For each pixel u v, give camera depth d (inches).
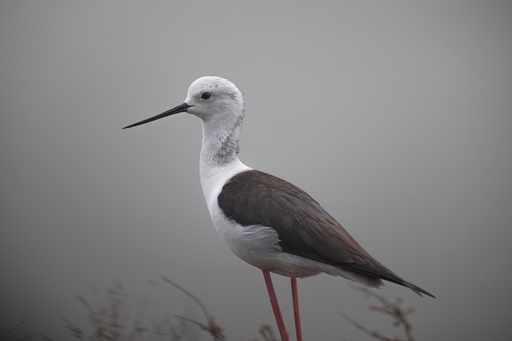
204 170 339.0
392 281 283.3
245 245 306.5
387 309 277.3
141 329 302.7
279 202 303.3
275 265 308.5
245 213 305.3
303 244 296.4
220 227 314.3
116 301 320.5
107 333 305.0
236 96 339.9
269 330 300.4
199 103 339.9
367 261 289.9
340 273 296.7
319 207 310.7
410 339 275.3
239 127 340.5
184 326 297.0
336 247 292.7
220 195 316.8
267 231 300.0
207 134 341.1
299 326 316.2
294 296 318.3
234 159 338.3
